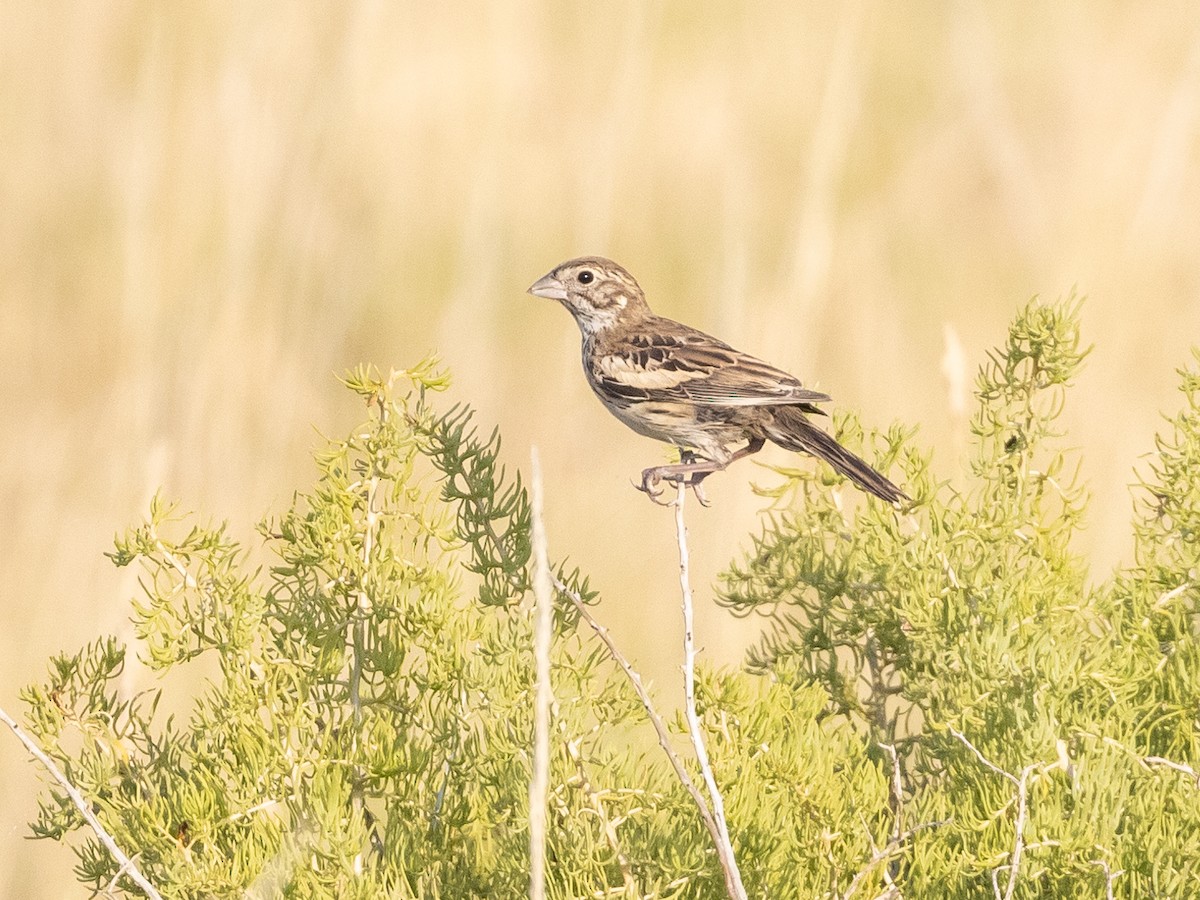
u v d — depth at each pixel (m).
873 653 7.86
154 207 15.76
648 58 19.44
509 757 6.68
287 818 6.56
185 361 14.20
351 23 19.28
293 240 16.52
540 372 17.92
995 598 7.31
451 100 20.53
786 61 23.62
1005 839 6.22
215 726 6.79
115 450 13.83
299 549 7.06
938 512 7.89
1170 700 7.23
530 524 7.26
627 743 6.94
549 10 23.25
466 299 17.42
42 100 19.89
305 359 16.33
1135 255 17.09
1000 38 24.23
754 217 18.86
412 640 7.00
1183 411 7.81
